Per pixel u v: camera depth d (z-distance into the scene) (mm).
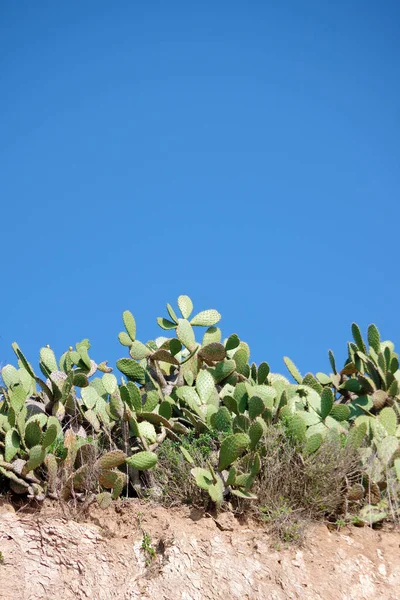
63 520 6465
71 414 7656
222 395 8203
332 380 9148
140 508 6793
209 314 8836
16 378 7746
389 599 6438
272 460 6969
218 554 6430
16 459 6645
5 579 6156
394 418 7879
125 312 8531
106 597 6148
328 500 6922
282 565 6445
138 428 7074
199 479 6680
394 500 7227
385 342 9750
